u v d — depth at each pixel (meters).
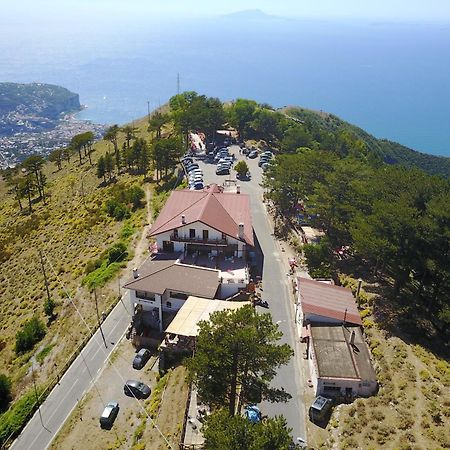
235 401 46.03
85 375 59.06
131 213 104.25
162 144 115.06
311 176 89.50
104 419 51.06
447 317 55.72
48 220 119.31
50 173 164.75
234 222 75.25
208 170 121.44
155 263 69.69
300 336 59.38
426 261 59.22
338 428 45.81
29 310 83.06
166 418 49.44
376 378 50.06
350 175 80.31
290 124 159.75
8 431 52.59
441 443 42.06
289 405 49.44
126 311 70.75
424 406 46.25
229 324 41.50
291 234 86.44
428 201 67.38
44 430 52.47
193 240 71.94
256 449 30.75
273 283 71.69
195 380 41.97
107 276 80.12
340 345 53.91
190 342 56.19
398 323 59.59
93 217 108.56
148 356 60.72
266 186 98.00
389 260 62.56
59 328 73.50
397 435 43.53
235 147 144.12
